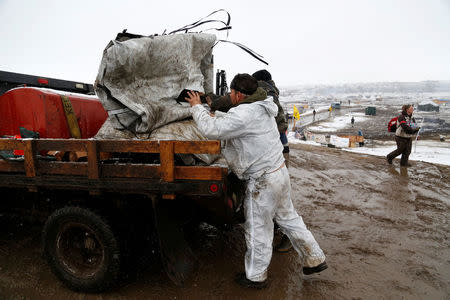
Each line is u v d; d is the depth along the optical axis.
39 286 2.71
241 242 3.62
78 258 2.62
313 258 2.64
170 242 2.47
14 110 3.01
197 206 2.75
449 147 21.91
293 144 15.15
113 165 2.46
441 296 2.66
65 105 3.09
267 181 2.40
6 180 2.71
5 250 3.31
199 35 3.07
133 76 2.72
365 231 4.07
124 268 2.54
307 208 4.95
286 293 2.63
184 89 2.90
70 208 2.51
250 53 3.20
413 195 5.88
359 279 2.89
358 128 43.62
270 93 3.27
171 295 2.58
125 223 2.59
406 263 3.22
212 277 2.85
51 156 2.79
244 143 2.38
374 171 8.13
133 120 2.73
